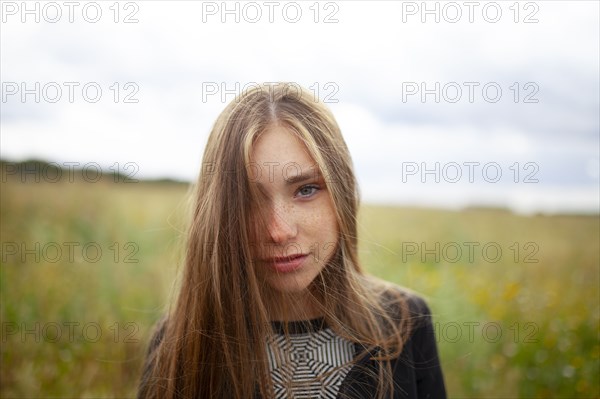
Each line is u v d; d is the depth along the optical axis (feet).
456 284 12.89
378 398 4.76
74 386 8.82
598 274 14.34
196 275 4.95
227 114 4.84
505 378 9.97
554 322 11.32
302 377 4.77
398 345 5.11
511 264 15.25
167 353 5.25
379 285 5.76
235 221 4.48
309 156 4.42
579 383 9.39
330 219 4.59
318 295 4.98
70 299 10.82
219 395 4.86
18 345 9.45
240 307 4.54
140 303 11.22
